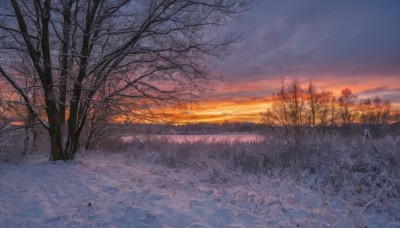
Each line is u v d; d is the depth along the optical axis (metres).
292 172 10.38
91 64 14.04
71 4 13.19
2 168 11.90
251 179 10.05
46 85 13.45
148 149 19.16
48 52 13.24
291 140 13.52
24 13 13.17
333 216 6.23
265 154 12.57
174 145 17.95
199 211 6.50
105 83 15.33
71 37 13.34
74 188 8.64
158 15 12.98
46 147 19.83
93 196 7.75
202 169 12.29
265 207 6.84
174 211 6.50
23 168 12.07
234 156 13.48
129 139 23.41
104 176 10.41
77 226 5.80
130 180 9.68
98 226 5.81
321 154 11.41
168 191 8.20
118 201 7.14
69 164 13.24
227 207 6.67
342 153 10.36
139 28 13.90
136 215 6.30
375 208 7.02
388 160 9.37
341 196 7.85
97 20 13.64
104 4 14.03
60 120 14.90
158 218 6.08
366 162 9.55
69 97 14.53
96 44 14.14
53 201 7.36
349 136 14.21
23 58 15.05
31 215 6.38
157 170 12.41
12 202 7.24
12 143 15.98
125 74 14.48
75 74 13.77
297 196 7.91
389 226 5.94
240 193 7.79
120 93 14.57
